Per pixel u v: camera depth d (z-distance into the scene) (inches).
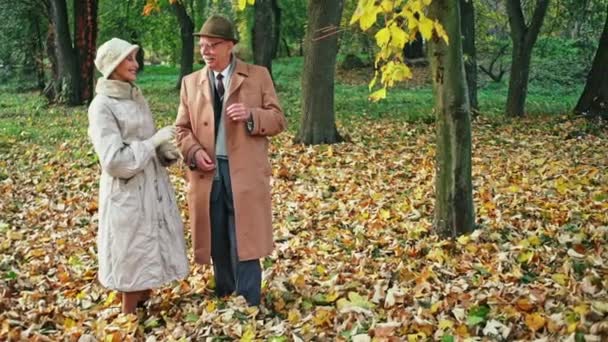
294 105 956.0
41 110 885.2
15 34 1160.8
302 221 306.7
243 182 193.8
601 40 650.8
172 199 195.6
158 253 188.9
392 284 215.2
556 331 163.6
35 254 276.5
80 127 703.7
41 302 213.8
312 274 232.4
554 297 187.6
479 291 198.2
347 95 1098.7
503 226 273.6
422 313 182.2
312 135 547.8
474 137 577.6
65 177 442.0
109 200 187.2
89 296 223.0
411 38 186.1
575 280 203.8
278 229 295.1
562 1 869.8
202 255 200.5
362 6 178.1
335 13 535.2
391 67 196.1
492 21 1114.7
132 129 190.9
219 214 201.0
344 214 317.1
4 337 181.6
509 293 195.6
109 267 188.4
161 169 193.9
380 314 188.9
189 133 199.5
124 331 184.4
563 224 276.4
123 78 192.2
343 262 243.9
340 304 195.8
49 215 349.4
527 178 379.6
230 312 189.8
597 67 652.1
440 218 266.2
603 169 405.4
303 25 1647.4
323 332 177.8
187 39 1206.9
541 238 256.5
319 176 414.6
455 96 255.3
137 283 186.7
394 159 466.0
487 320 174.7
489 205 306.2
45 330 192.5
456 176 261.0
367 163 454.3
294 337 172.1
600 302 174.2
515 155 476.7
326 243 270.5
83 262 262.2
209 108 195.3
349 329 178.7
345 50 1496.1
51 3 933.2
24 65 1250.6
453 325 173.3
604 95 650.2
